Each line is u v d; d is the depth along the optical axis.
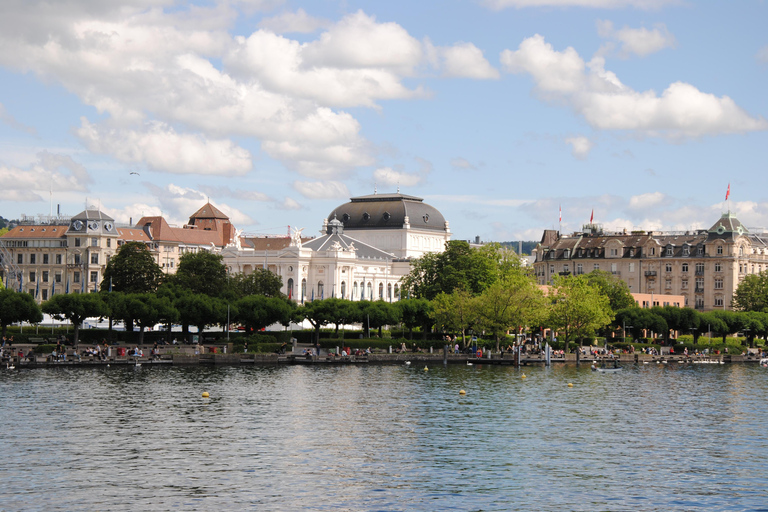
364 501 89.44
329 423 128.50
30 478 95.75
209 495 90.56
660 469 103.31
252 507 87.06
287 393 157.12
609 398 161.12
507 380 187.00
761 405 154.62
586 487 95.31
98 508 86.12
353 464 103.75
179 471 99.38
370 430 123.94
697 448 115.06
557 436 121.81
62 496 89.62
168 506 86.94
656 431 126.81
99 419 127.50
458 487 94.75
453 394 161.00
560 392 168.38
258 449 110.75
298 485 94.62
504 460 106.81
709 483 97.50
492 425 129.38
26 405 137.12
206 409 138.00
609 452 111.94
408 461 105.62
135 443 112.75
